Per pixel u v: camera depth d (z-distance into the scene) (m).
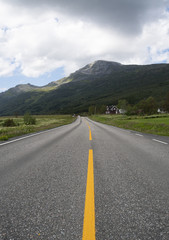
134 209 2.02
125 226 1.70
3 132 12.84
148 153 5.36
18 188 2.63
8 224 1.73
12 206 2.08
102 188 2.64
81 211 1.96
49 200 2.23
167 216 1.88
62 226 1.70
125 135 10.87
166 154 5.21
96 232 1.61
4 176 3.21
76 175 3.26
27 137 9.84
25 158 4.68
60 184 2.79
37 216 1.87
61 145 6.92
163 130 14.43
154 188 2.65
